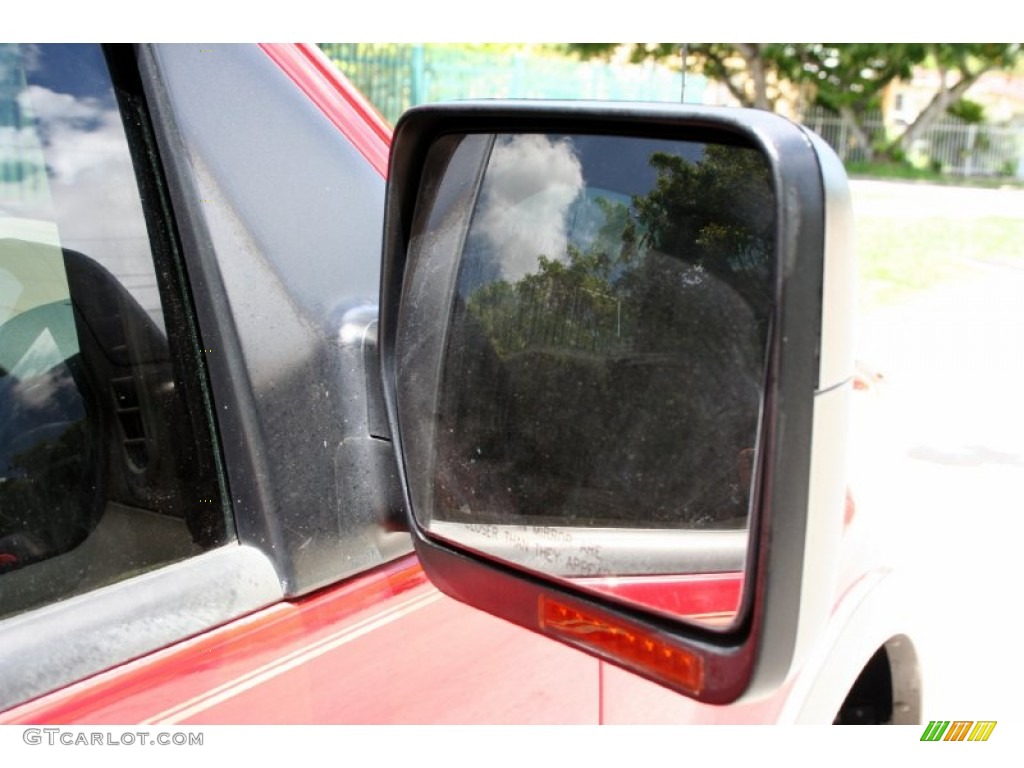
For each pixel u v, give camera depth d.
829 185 0.90
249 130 1.34
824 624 0.94
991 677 3.59
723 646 0.93
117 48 1.25
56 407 1.17
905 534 2.31
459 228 1.23
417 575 1.37
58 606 1.10
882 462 2.33
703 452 0.98
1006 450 6.23
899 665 2.35
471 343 1.21
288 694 1.20
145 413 1.21
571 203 1.12
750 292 0.94
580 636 1.06
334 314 1.35
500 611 1.15
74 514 1.15
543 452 1.12
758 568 0.89
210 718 1.13
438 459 1.22
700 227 0.99
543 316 1.15
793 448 0.88
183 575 1.19
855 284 0.92
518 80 16.30
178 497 1.22
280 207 1.34
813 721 1.91
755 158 0.93
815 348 0.89
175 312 1.25
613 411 1.06
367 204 1.45
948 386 7.69
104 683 1.07
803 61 23.06
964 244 14.55
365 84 14.02
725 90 22.44
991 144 25.70
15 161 1.19
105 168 1.23
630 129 1.07
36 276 1.19
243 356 1.25
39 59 1.20
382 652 1.31
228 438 1.25
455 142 1.23
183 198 1.25
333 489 1.30
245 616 1.20
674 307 1.02
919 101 26.80
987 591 4.29
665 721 1.70
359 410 1.34
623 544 1.04
